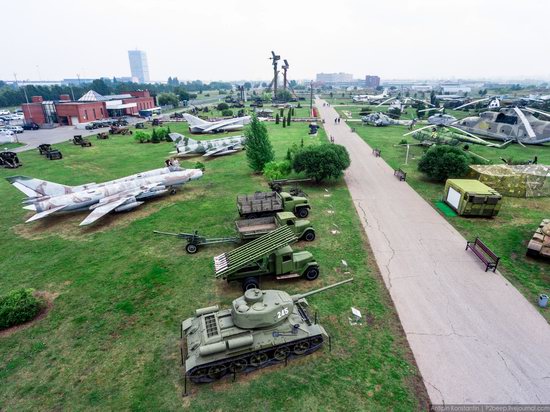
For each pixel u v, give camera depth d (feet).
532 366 38.42
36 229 81.05
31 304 48.83
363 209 86.48
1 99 448.65
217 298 51.85
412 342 42.16
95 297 53.16
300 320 40.86
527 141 153.17
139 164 141.18
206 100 579.48
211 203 93.56
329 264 60.54
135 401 34.99
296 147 142.41
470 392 35.27
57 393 36.32
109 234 76.18
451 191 85.51
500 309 47.98
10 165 136.67
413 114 310.45
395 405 33.91
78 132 238.48
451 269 58.29
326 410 33.47
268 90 621.72
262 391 35.81
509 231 72.33
